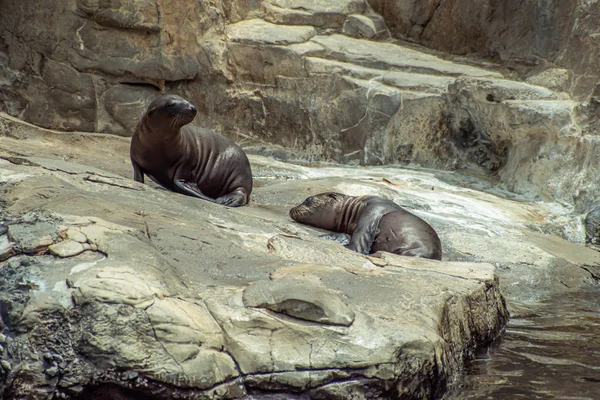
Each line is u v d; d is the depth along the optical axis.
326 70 54.00
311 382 17.50
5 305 17.64
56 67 52.38
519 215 41.28
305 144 54.97
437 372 18.91
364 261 24.73
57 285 17.88
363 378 17.77
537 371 21.20
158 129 31.47
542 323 26.78
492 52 55.34
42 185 24.48
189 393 16.67
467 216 38.91
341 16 60.31
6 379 16.77
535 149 46.88
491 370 21.27
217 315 18.17
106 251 19.44
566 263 33.69
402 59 55.94
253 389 17.39
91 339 16.88
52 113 52.88
